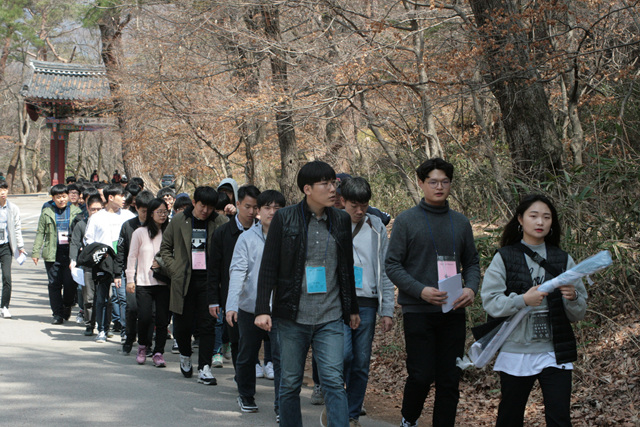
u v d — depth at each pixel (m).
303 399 6.21
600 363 5.87
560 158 7.87
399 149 10.62
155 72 13.04
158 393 6.16
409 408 4.73
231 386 6.57
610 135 8.59
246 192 5.98
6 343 8.19
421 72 9.29
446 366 4.64
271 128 15.41
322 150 13.14
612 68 9.50
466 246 4.76
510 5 7.90
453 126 11.52
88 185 13.33
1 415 5.32
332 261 4.27
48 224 9.83
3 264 10.00
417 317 4.61
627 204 6.76
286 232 4.20
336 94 9.85
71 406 5.64
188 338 6.79
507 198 7.87
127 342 7.95
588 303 6.70
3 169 61.53
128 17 15.01
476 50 7.91
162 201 7.38
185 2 11.40
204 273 6.65
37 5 34.41
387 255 4.71
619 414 5.06
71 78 32.66
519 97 7.86
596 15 9.34
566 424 3.67
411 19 9.25
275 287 4.25
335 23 10.33
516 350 3.84
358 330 5.21
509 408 3.86
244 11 11.02
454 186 9.65
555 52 8.14
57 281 9.88
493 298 3.88
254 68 11.80
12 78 49.44
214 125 13.62
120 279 8.34
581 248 6.63
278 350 5.31
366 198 5.24
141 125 15.49
